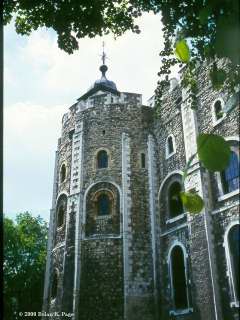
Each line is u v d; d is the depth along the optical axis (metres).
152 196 19.20
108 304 16.84
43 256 33.34
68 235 19.09
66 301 17.58
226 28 1.66
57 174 23.12
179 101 19.48
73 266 18.08
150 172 19.78
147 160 20.30
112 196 19.25
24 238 33.47
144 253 18.02
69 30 10.28
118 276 17.36
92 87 28.06
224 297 13.80
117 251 17.91
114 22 11.08
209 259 14.50
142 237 18.34
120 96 21.95
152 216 18.75
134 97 22.06
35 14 10.28
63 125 24.03
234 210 14.48
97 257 17.97
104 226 18.61
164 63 9.75
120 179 19.58
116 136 20.84
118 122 21.20
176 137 19.11
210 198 15.70
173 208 18.23
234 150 15.00
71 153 21.83
